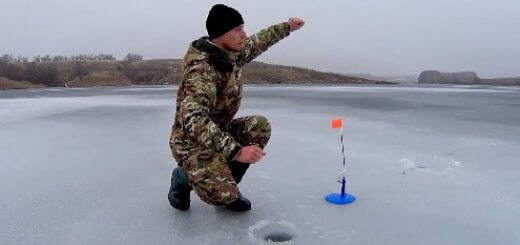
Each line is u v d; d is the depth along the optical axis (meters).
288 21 3.05
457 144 4.80
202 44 2.34
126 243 2.33
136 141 5.23
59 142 5.27
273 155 4.29
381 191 3.13
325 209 2.78
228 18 2.36
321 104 9.85
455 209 2.77
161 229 2.49
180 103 2.41
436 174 3.56
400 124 6.43
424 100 11.02
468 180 3.38
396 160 4.05
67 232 2.48
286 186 3.25
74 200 3.03
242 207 2.72
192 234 2.42
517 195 3.02
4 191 3.26
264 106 9.38
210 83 2.26
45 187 3.35
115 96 14.09
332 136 5.37
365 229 2.47
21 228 2.55
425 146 4.70
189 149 2.47
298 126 6.24
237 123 2.80
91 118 7.69
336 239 2.34
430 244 2.28
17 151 4.74
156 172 3.73
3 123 7.12
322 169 3.74
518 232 2.41
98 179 3.55
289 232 2.48
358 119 7.02
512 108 8.82
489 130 5.81
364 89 17.94
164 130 6.08
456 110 8.42
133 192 3.18
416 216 2.65
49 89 23.95
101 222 2.62
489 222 2.55
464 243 2.29
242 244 2.29
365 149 4.56
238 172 2.70
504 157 4.14
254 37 2.88
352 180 3.40
